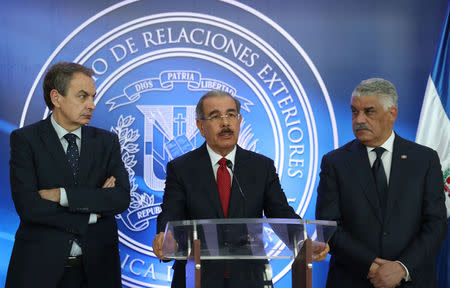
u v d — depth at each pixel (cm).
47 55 457
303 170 455
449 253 422
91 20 458
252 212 311
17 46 456
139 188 455
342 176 337
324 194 341
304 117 457
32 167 324
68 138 337
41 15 459
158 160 456
